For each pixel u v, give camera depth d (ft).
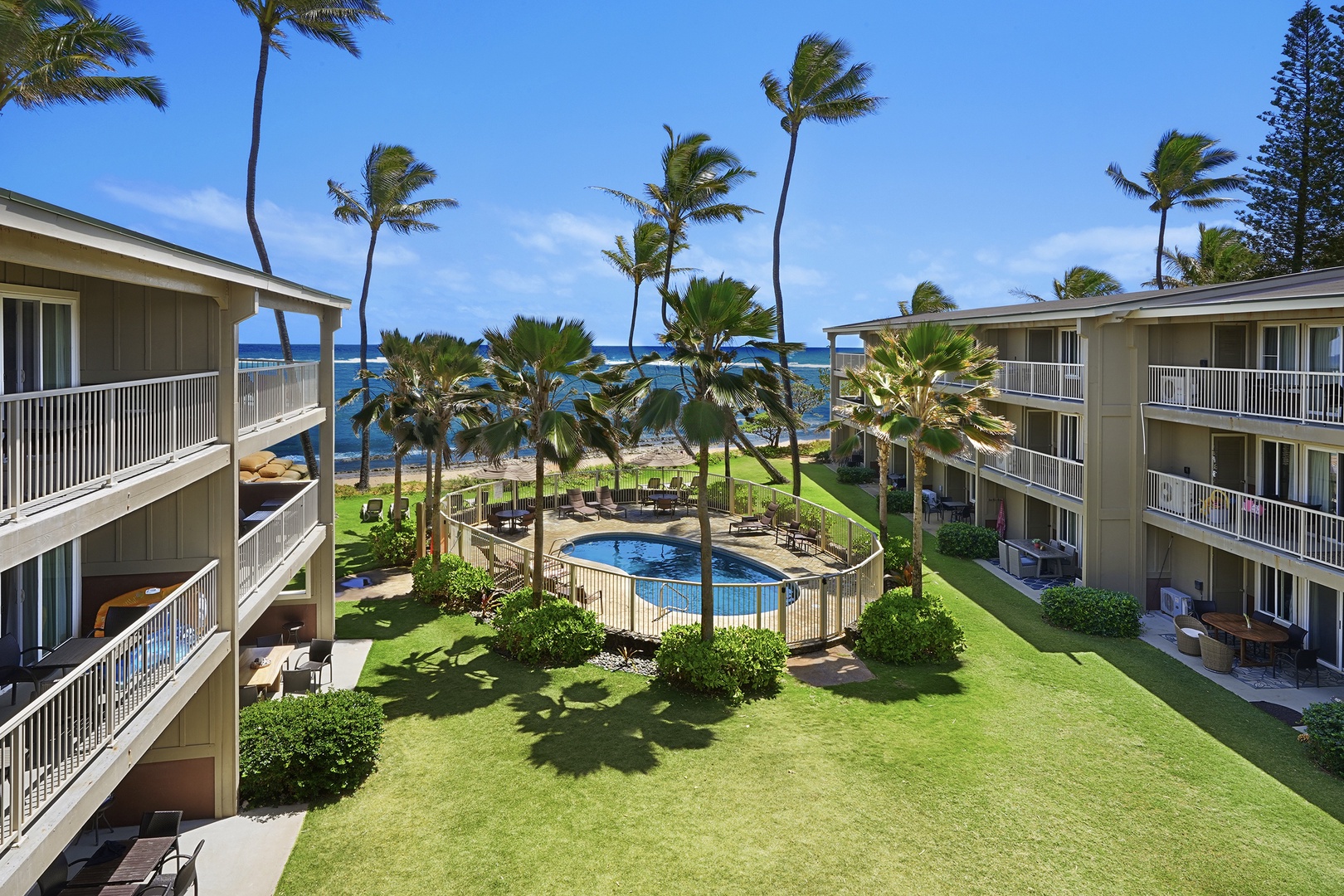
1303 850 30.45
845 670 49.14
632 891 28.02
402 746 38.88
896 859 29.96
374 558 76.43
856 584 56.24
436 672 48.57
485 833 31.53
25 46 66.23
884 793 34.50
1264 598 55.98
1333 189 108.58
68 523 22.09
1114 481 62.54
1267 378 51.08
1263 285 62.03
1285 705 43.75
